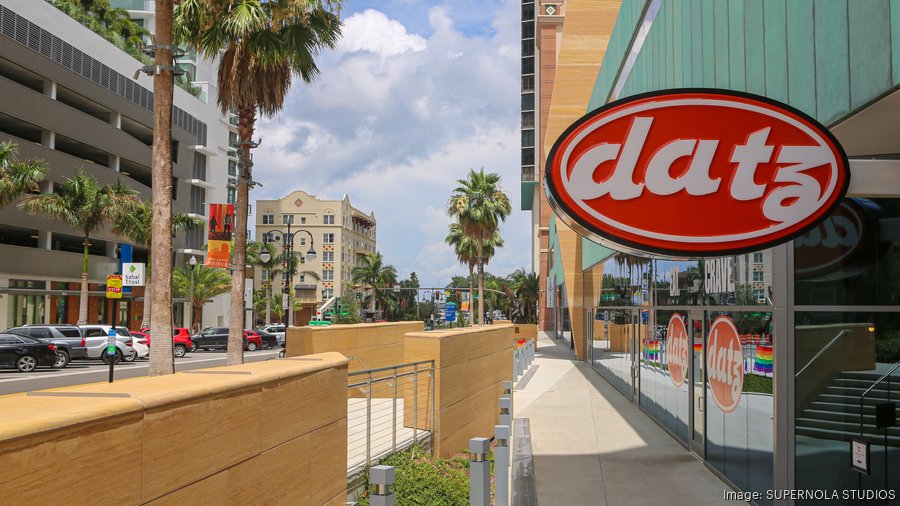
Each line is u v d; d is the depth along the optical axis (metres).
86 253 42.72
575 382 25.48
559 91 35.56
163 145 15.15
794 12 7.30
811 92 6.93
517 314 97.62
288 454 5.61
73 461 3.21
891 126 6.69
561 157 5.98
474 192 52.47
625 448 13.26
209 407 4.41
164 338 14.88
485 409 15.16
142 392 4.03
